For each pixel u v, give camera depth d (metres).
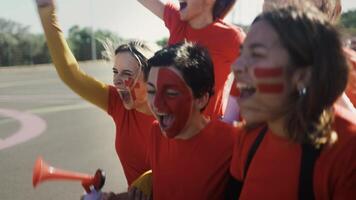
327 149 1.27
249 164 1.48
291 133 1.30
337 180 1.26
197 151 1.74
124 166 2.29
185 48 1.77
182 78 1.69
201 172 1.72
